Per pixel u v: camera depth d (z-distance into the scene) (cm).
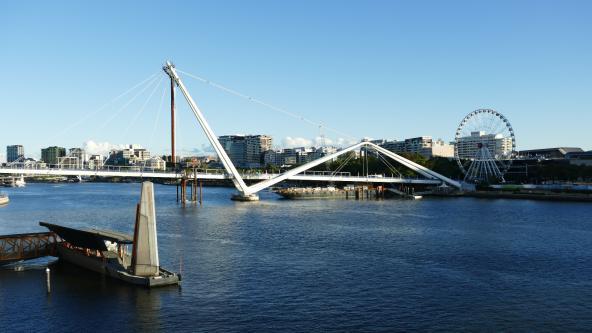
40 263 6334
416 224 10800
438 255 7131
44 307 4606
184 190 16500
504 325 4234
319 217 12188
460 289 5312
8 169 13525
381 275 5906
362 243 8162
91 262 5903
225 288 5281
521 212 13612
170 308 4603
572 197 18062
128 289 5141
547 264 6544
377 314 4494
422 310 4609
